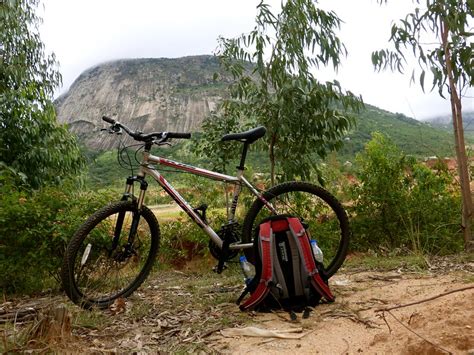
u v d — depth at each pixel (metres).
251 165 6.16
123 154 3.81
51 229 4.53
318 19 6.40
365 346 2.59
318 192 4.26
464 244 5.53
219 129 6.70
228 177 4.01
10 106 8.15
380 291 3.66
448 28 5.02
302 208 5.88
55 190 5.13
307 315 3.19
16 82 9.12
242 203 5.42
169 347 2.80
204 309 3.51
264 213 5.30
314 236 5.77
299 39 6.34
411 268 4.43
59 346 2.73
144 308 3.54
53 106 9.12
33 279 4.82
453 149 6.09
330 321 3.07
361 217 6.12
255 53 6.54
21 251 4.67
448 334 2.34
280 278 3.35
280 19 6.47
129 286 3.96
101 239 4.12
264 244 3.37
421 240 5.79
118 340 2.97
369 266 4.75
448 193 6.29
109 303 3.73
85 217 4.97
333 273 4.24
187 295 3.97
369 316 3.08
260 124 6.53
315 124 6.41
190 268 6.55
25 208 4.61
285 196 5.63
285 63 6.45
